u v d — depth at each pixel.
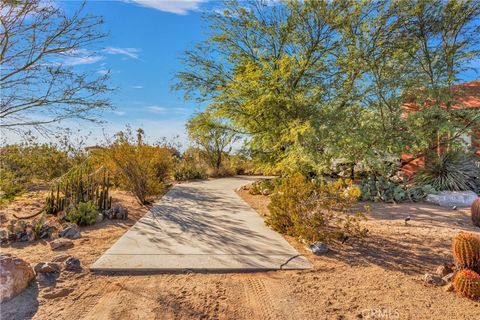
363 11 11.23
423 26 11.55
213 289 3.37
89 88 6.09
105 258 4.18
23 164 9.77
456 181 10.27
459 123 11.22
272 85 10.02
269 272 3.88
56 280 3.51
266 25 11.88
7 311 2.85
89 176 8.05
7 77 5.56
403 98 11.20
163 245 4.80
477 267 3.52
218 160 19.05
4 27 5.22
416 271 3.94
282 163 9.90
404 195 9.36
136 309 2.92
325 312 2.91
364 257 4.43
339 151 9.60
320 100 10.66
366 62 10.85
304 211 5.16
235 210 7.87
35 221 5.57
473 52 12.20
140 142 10.59
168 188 12.47
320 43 11.40
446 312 2.91
